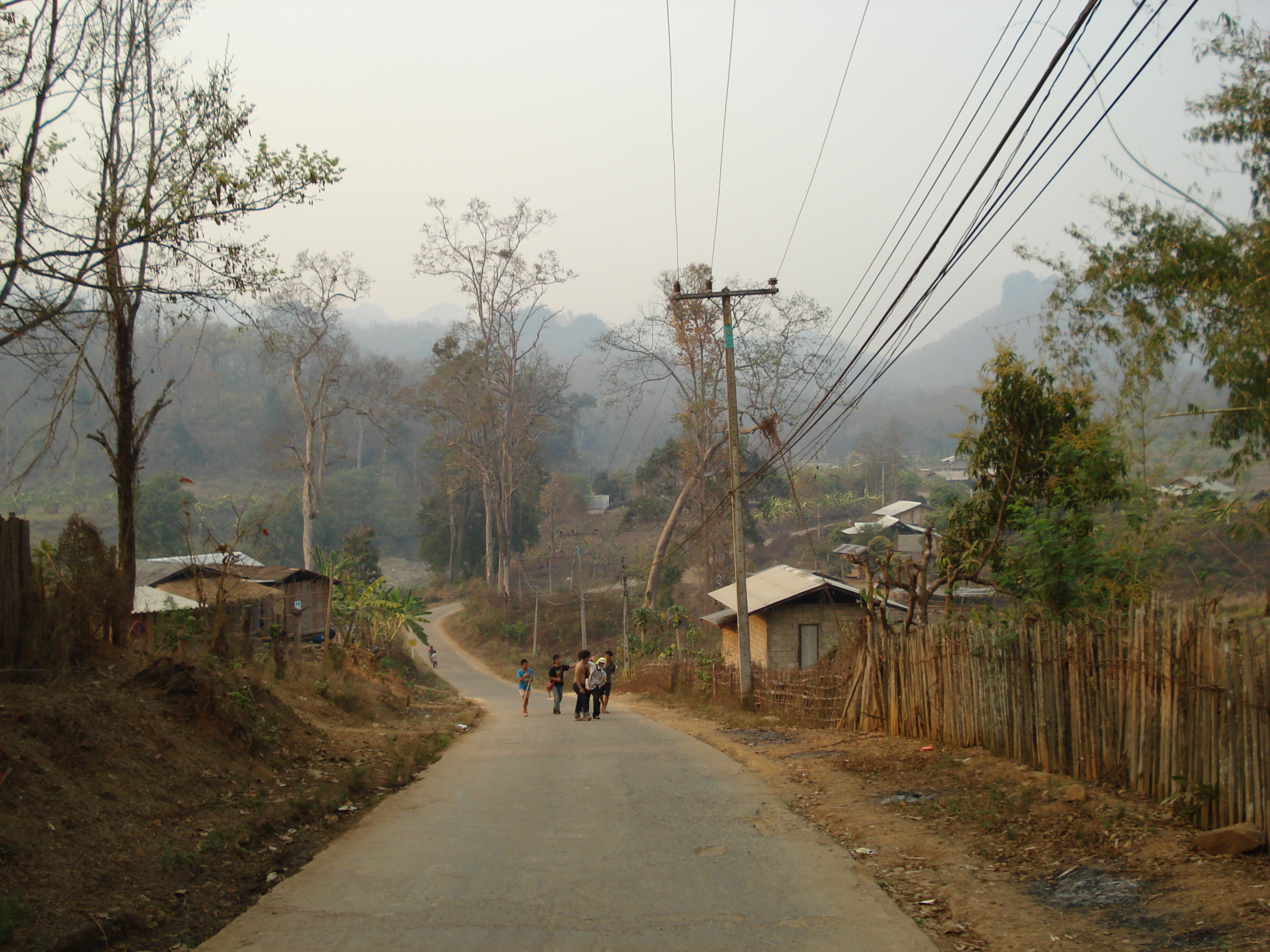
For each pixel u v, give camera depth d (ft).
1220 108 28.99
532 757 42.88
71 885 17.38
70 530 34.88
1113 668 24.64
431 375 213.66
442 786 33.83
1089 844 21.12
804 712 53.06
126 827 20.94
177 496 195.52
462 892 19.79
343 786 30.91
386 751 40.65
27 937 15.01
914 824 25.35
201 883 19.71
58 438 41.63
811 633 86.79
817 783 32.76
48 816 19.60
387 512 343.46
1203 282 29.86
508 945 16.48
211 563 98.99
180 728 28.84
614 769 37.93
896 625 52.42
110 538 172.35
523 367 209.87
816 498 247.09
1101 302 34.24
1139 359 33.30
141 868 19.22
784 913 18.25
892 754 35.83
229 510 253.03
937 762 32.42
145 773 24.44
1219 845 18.89
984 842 22.91
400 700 73.46
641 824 26.68
